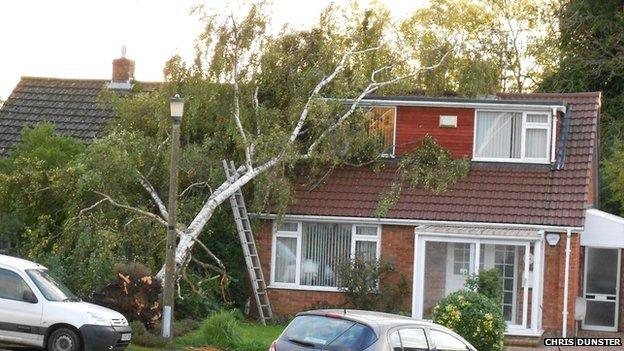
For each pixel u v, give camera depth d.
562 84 45.75
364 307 29.44
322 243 30.81
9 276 20.36
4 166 28.94
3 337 20.06
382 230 30.31
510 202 30.00
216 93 28.73
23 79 38.41
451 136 31.66
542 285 28.94
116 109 30.48
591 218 31.00
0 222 28.03
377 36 31.84
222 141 29.89
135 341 22.89
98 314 20.42
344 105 30.67
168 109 28.47
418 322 16.23
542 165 31.03
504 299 28.89
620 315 32.03
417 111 31.86
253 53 29.31
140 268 24.59
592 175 35.09
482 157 31.48
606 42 44.75
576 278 29.16
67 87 37.88
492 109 31.45
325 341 15.34
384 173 31.62
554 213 29.34
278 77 30.03
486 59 32.84
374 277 29.59
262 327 28.36
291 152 28.95
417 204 30.36
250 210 30.30
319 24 30.72
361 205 30.58
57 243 26.27
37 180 27.08
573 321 28.97
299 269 30.72
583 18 44.84
